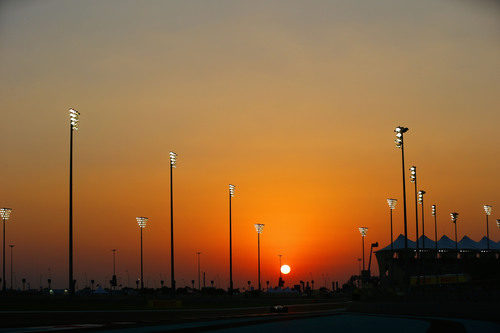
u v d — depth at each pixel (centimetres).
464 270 14675
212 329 4231
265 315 7569
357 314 7556
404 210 6981
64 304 8325
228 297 11112
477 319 5388
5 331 3859
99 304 8625
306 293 18300
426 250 14962
